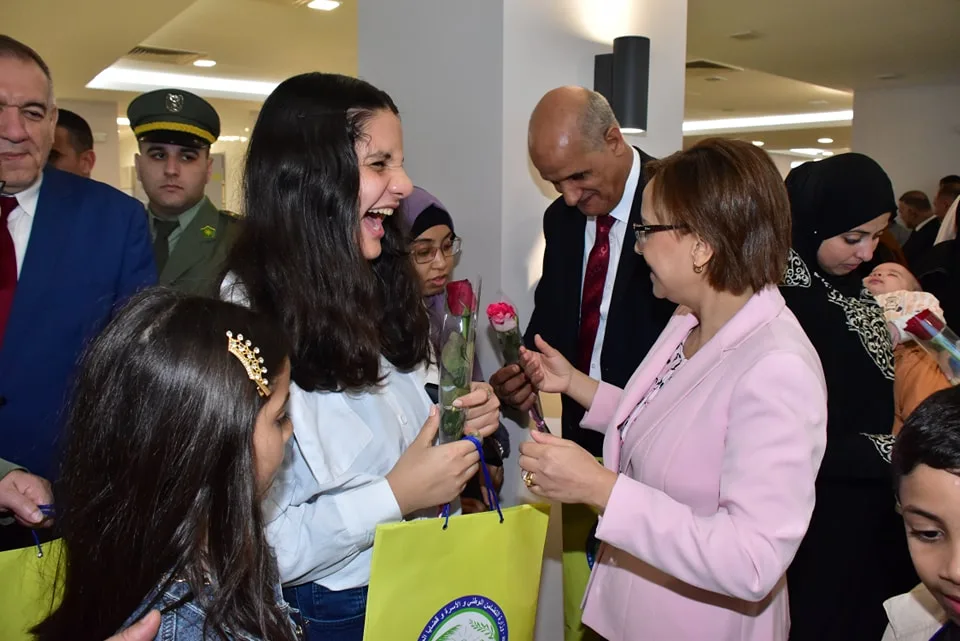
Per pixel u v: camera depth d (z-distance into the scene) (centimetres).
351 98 119
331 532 110
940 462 88
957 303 314
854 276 180
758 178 120
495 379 181
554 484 121
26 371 171
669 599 129
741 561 109
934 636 107
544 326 230
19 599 111
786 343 117
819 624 165
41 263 174
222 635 84
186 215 268
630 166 212
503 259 235
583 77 254
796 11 527
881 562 167
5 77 164
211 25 607
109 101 921
